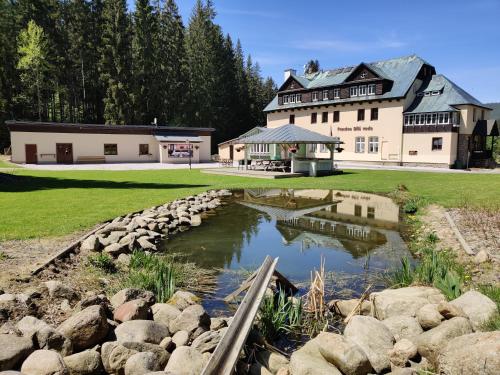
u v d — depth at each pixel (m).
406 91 39.41
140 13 55.16
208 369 3.41
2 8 51.09
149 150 45.50
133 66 54.94
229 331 4.01
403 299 5.27
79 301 5.06
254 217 13.43
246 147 31.12
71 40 56.72
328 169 29.34
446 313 4.62
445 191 17.67
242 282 7.04
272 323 5.06
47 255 7.31
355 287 6.79
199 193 17.62
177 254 8.90
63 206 13.02
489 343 3.59
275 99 53.62
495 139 52.59
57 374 3.44
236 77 71.56
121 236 9.11
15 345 3.70
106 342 4.08
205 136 48.25
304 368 3.89
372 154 42.81
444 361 3.78
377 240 10.28
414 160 39.62
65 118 59.84
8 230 9.29
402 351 4.18
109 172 29.06
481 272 6.79
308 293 6.02
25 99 53.22
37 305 4.84
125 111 52.72
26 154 38.88
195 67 61.66
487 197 15.25
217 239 10.38
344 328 5.29
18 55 52.88
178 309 5.20
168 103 58.88
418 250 9.06
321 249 9.41
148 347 4.09
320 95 47.28
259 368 4.11
